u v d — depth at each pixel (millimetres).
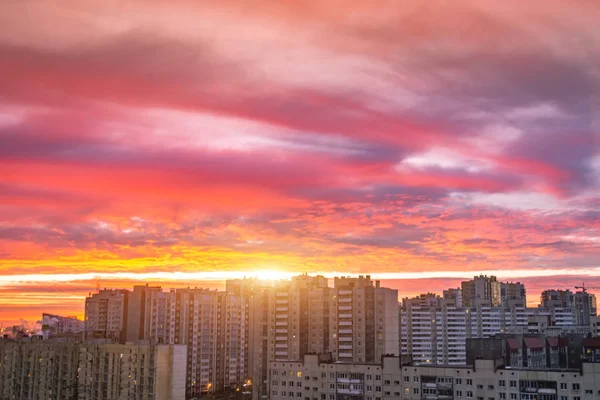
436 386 196625
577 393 176750
